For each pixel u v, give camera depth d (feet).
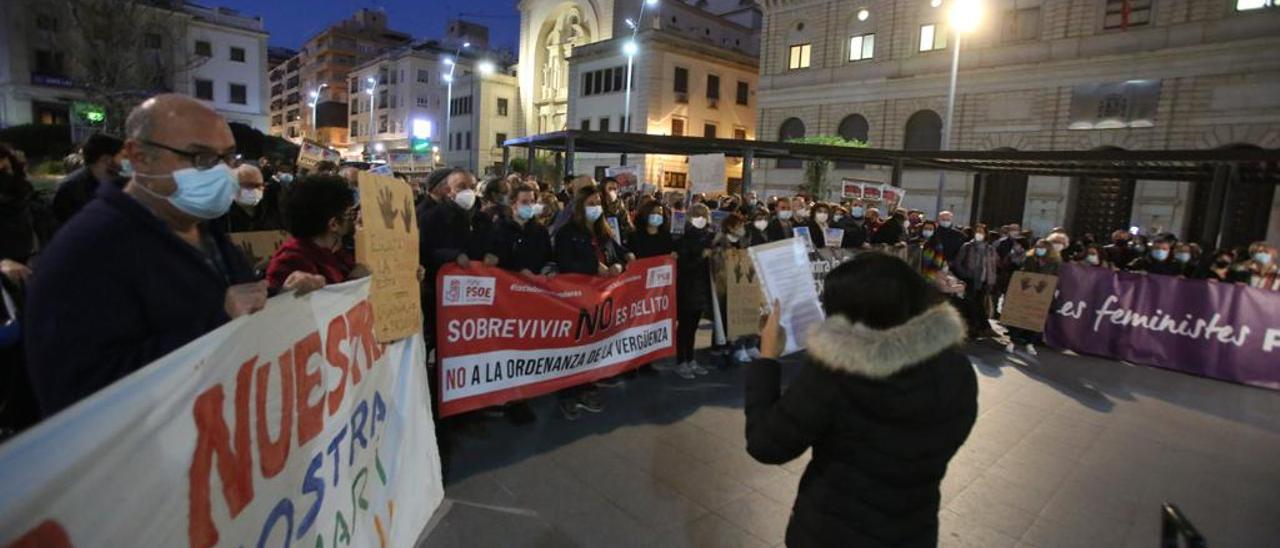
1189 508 12.95
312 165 31.27
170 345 5.31
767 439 5.72
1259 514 12.79
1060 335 26.86
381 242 9.05
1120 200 73.10
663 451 14.11
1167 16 69.67
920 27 89.76
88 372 4.83
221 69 150.92
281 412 5.83
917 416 5.34
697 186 37.65
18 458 3.05
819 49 101.35
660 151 45.60
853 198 39.75
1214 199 33.35
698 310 19.65
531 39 166.50
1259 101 64.59
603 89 133.39
